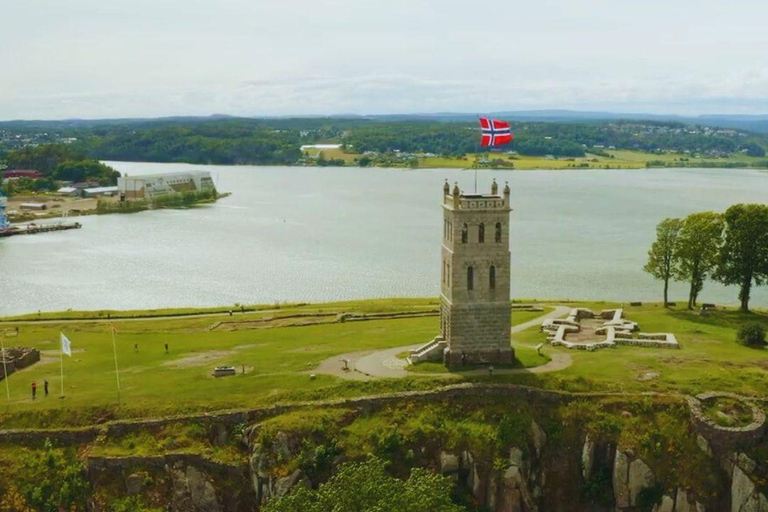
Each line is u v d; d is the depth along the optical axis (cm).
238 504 8544
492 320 10181
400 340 11750
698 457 8675
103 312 15012
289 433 8756
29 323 14100
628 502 8669
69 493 8419
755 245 13450
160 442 8850
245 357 11138
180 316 14762
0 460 8688
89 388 9994
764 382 9612
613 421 8988
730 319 13138
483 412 9175
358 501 6675
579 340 11581
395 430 8875
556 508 8850
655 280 19338
